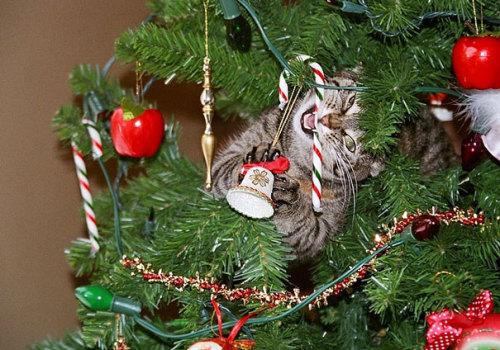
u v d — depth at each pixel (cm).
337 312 117
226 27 108
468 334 93
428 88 104
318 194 102
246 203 99
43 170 165
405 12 100
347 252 111
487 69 96
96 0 164
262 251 104
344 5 99
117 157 118
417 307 98
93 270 128
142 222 118
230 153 111
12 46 162
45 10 162
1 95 162
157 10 114
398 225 102
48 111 164
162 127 109
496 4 105
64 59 163
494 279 101
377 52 110
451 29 108
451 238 101
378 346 113
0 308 165
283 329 109
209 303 107
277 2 113
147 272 104
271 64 113
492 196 106
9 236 165
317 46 106
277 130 108
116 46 109
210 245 107
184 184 122
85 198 113
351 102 105
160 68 110
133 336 109
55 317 167
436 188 110
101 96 116
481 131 103
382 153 106
